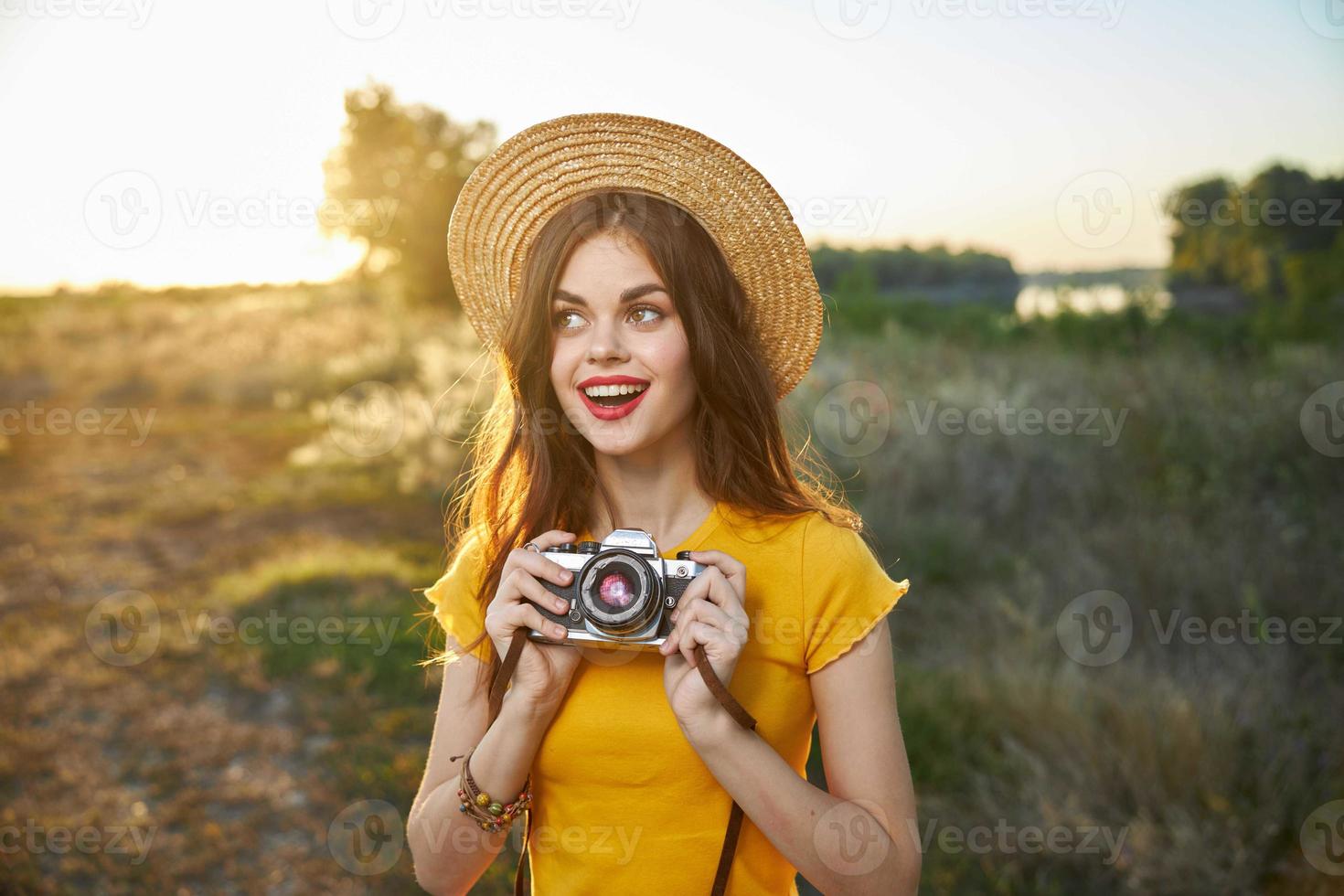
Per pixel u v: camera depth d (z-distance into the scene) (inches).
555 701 55.0
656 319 56.5
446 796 57.6
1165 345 350.9
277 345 597.3
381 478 354.3
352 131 599.8
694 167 59.4
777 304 64.2
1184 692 152.8
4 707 192.4
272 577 253.0
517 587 53.8
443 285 637.9
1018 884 125.0
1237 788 135.2
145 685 200.5
